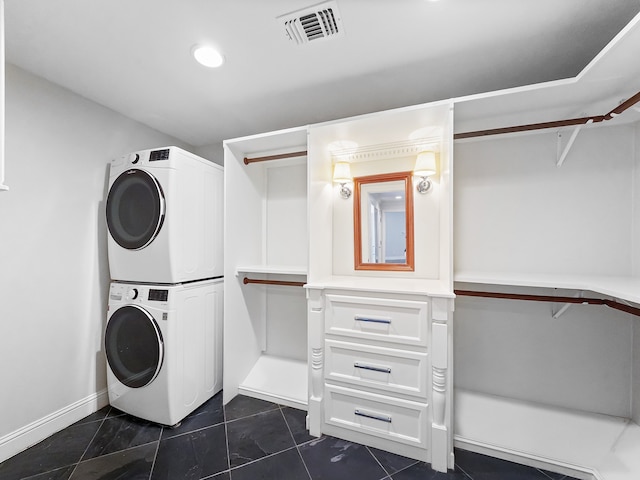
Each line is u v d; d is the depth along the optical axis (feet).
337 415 5.58
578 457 4.70
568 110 5.02
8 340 5.19
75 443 5.48
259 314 8.17
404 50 4.67
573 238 5.58
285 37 4.40
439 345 4.79
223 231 7.34
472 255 6.27
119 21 4.10
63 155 5.99
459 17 3.96
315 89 5.90
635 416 5.11
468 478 4.64
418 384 4.99
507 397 5.99
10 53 4.85
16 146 5.29
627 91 4.33
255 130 8.07
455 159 6.38
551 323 5.74
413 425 5.04
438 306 4.79
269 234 8.41
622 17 3.89
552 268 5.72
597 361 5.45
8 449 5.10
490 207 6.14
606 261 5.39
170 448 5.35
